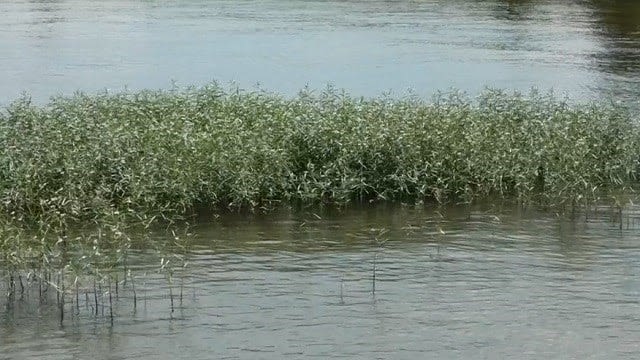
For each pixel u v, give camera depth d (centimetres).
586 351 2070
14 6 10431
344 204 3091
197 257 2619
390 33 8069
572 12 9856
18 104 3628
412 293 2380
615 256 2662
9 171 2880
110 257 2572
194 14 9538
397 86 5544
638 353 2062
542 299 2347
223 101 3638
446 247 2733
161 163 2972
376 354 2042
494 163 3234
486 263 2600
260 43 7319
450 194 3206
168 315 2227
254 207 3028
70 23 8731
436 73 6016
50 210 2695
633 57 6806
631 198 3209
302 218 2975
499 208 3109
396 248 2720
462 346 2084
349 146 3170
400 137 3191
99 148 2969
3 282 2400
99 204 2755
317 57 6656
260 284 2428
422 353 2050
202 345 2073
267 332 2144
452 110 3562
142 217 2772
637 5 10519
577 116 3606
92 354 2023
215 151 3059
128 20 9006
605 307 2302
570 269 2556
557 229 2906
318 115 3353
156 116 3453
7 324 2162
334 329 2164
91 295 2336
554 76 5916
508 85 5572
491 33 8125
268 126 3291
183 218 2917
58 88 5350
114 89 5322
